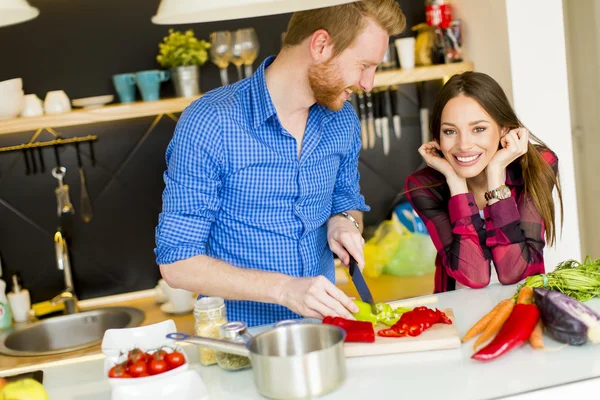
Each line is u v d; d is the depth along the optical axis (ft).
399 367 4.52
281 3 3.90
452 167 6.70
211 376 4.72
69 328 9.11
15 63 9.39
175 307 8.95
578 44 10.80
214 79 9.86
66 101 8.89
